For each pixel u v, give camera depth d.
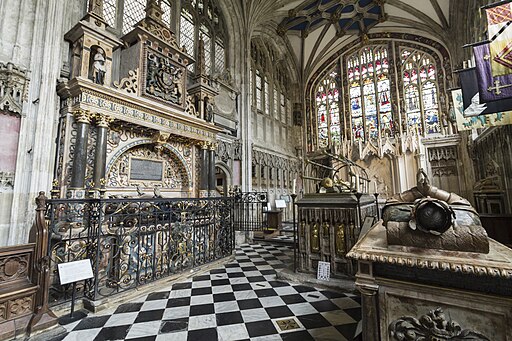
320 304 3.47
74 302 3.33
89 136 4.73
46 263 2.95
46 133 4.32
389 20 14.35
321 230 4.42
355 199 4.20
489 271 1.31
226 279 4.59
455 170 11.97
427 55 14.07
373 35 15.59
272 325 2.91
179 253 4.95
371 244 1.87
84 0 5.44
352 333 2.72
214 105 8.55
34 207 4.07
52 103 4.44
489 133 8.40
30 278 2.89
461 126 7.04
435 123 13.41
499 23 4.29
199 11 9.41
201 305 3.48
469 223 1.55
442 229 1.53
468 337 1.45
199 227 5.38
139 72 5.56
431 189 1.88
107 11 6.26
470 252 1.48
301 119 17.44
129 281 4.07
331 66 17.36
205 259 5.41
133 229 4.39
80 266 3.22
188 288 4.14
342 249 4.21
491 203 7.91
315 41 16.39
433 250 1.56
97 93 4.54
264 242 8.50
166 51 6.38
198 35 9.09
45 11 4.56
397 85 14.68
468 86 5.70
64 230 3.97
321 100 17.59
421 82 14.12
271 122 14.36
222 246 6.04
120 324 2.97
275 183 13.66
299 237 4.66
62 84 4.42
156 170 6.32
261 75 13.93
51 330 2.76
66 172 4.37
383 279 1.69
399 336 1.63
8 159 3.99
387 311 1.69
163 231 4.71
